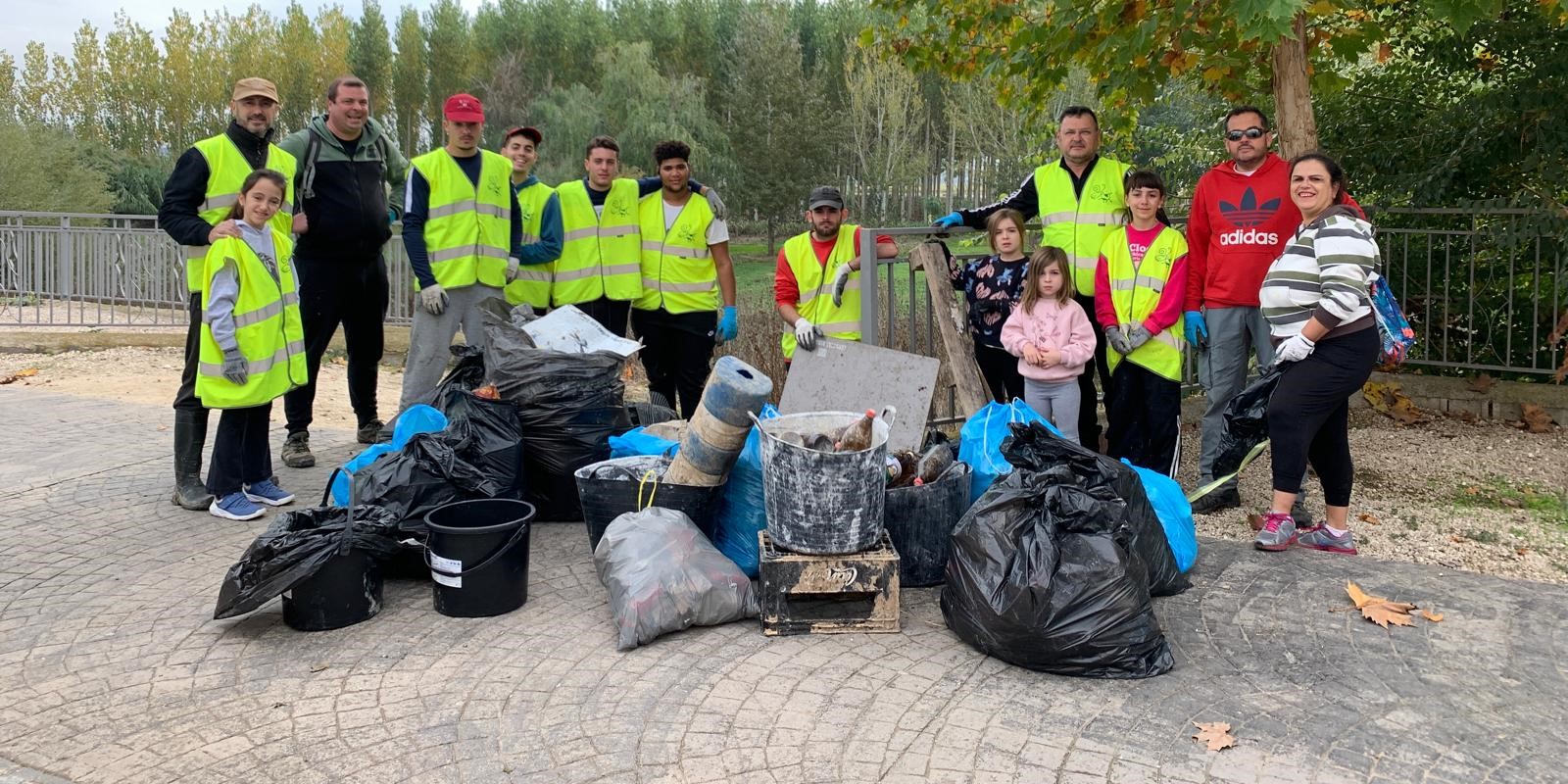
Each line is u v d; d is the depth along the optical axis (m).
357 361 6.96
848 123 54.06
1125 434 5.74
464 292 6.46
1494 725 3.18
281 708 3.40
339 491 4.89
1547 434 7.10
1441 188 7.55
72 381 9.73
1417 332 7.91
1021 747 3.06
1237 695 3.38
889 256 6.00
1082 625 3.46
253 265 5.34
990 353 5.86
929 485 4.39
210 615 4.17
